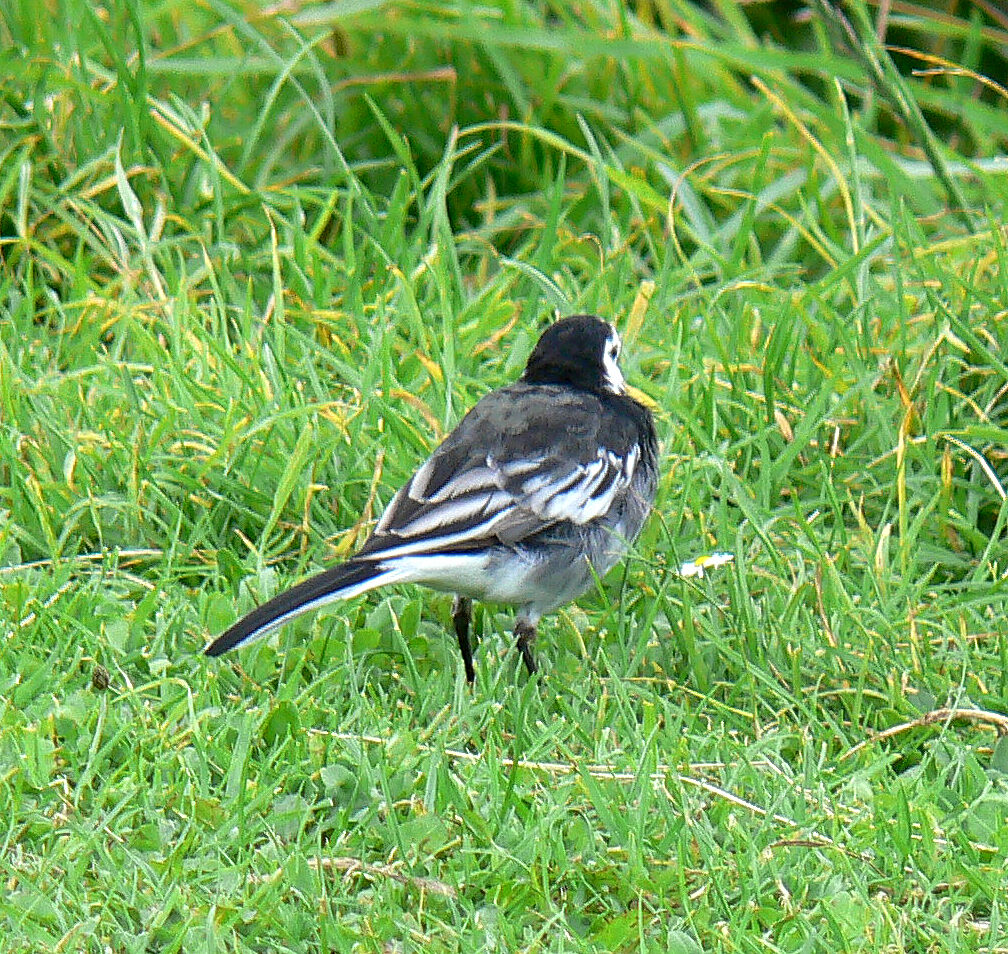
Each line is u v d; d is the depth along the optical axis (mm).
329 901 7340
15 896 7172
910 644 9602
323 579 8633
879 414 11141
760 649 9477
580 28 16688
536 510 9156
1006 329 11773
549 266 13094
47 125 13594
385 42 15992
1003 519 10484
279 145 14953
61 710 8445
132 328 11625
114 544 10258
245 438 10500
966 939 7301
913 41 18344
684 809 7930
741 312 12273
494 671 9492
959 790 8539
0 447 10398
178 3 15367
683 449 11078
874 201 15266
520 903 7422
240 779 8008
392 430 10750
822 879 7652
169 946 6961
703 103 16141
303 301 12461
